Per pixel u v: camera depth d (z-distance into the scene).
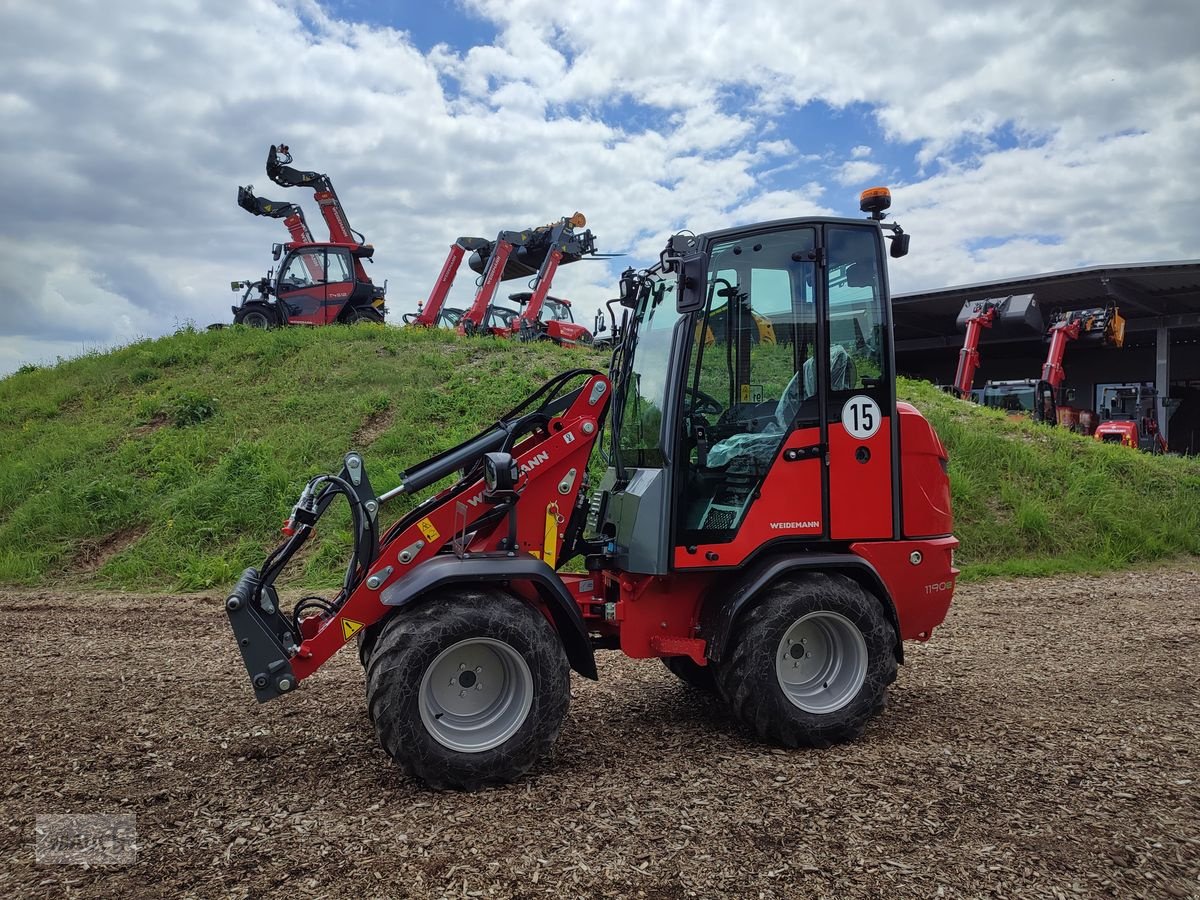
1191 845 3.35
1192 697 5.38
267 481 10.92
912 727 4.83
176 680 6.00
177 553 10.02
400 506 10.35
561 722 4.10
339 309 20.11
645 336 5.12
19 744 4.67
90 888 3.10
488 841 3.43
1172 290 27.50
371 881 3.12
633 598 4.68
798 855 3.29
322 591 8.94
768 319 4.66
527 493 4.59
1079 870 3.16
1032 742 4.53
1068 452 13.23
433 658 3.90
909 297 29.88
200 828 3.59
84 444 12.74
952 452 12.59
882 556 4.77
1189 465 13.52
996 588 9.36
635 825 3.57
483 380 14.31
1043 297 29.06
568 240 21.34
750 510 4.58
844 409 4.73
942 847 3.34
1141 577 9.95
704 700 5.44
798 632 4.59
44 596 9.09
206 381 15.19
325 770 4.27
